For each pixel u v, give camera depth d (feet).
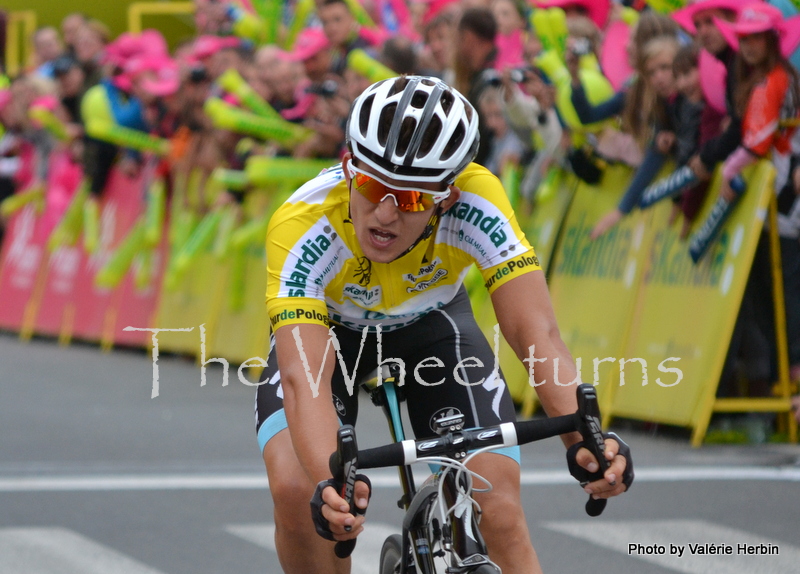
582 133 65.77
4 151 128.67
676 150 61.11
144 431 66.28
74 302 116.78
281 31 93.81
